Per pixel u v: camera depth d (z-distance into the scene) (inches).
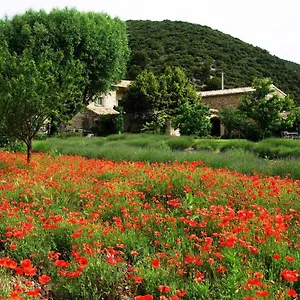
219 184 321.7
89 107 1731.1
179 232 214.8
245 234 195.2
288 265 170.9
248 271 153.3
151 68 2896.2
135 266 174.1
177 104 1699.1
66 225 215.0
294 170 433.4
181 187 322.0
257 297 135.6
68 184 319.9
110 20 1440.7
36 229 211.5
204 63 2935.5
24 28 1229.1
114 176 380.8
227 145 802.2
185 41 3383.4
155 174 355.3
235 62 3176.7
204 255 176.7
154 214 246.4
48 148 744.3
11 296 128.1
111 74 1379.2
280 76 3046.3
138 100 1673.2
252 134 1280.8
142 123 1699.1
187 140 866.1
